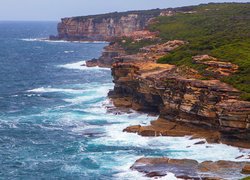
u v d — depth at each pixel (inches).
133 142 2925.7
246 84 2947.8
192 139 2891.2
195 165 2378.2
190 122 3036.4
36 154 2778.1
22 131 3307.1
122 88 4146.2
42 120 3627.0
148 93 3558.1
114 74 4232.3
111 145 2893.7
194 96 2987.2
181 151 2694.4
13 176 2420.0
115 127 3326.8
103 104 4124.0
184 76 3282.5
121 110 3814.0
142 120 3501.5
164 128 3097.9
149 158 2497.5
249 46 3853.3
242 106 2664.9
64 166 2546.8
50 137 3142.2
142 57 4515.3
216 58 3516.2
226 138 2743.6
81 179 2346.2
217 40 4343.0
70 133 3233.3
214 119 2876.5
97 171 2442.2
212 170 2294.5
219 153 2623.0
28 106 4170.8
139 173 2347.4
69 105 4183.1
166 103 3240.7
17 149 2881.4
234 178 2181.3
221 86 2928.2
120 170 2432.3
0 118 3690.9
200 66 3390.7
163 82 3284.9
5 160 2669.8
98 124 3444.9
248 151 2628.0
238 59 3371.1
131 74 3981.3
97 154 2726.4
